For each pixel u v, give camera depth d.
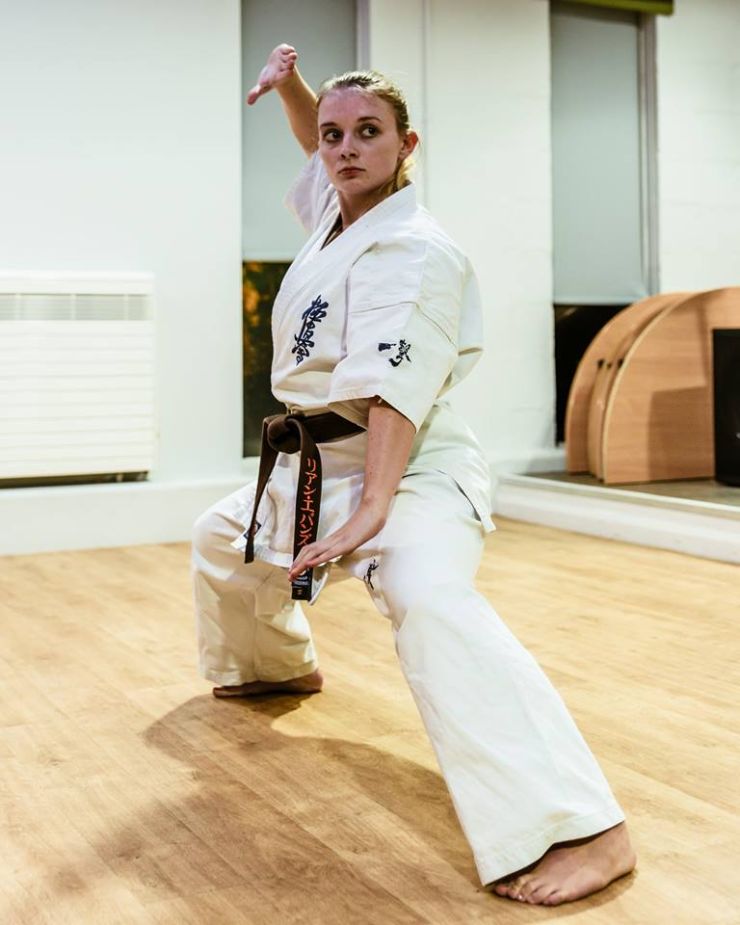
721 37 5.68
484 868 1.54
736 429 4.62
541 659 2.80
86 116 4.41
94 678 2.68
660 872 1.63
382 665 2.76
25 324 4.23
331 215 1.98
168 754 2.15
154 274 4.56
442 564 1.67
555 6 5.41
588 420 5.13
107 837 1.77
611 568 3.95
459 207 5.17
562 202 5.48
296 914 1.51
